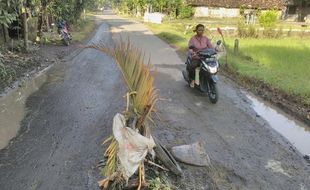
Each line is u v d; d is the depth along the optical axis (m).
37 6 16.34
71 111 7.21
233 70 11.53
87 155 5.27
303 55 15.01
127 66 4.16
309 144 6.25
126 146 3.88
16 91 8.66
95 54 14.46
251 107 8.11
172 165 4.62
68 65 12.09
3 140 5.77
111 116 6.95
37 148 5.49
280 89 9.05
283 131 6.81
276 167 5.21
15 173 4.76
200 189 4.47
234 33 25.06
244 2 49.50
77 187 4.45
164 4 47.09
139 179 4.15
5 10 9.79
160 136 6.04
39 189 4.42
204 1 49.03
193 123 6.82
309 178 4.96
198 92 9.06
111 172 4.31
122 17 55.81
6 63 10.95
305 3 46.25
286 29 26.45
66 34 17.08
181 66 12.55
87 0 26.50
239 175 4.89
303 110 7.75
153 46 17.95
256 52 15.68
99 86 9.27
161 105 7.82
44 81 9.72
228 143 5.96
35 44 15.69
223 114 7.45
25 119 6.70
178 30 29.19
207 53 8.20
